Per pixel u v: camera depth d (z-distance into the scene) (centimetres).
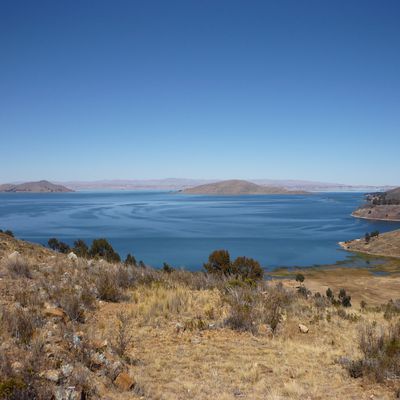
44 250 1836
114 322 858
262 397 580
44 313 759
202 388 596
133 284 1294
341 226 13075
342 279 5112
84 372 522
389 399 595
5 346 541
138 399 522
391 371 680
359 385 652
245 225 13038
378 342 799
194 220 14700
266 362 742
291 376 683
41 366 502
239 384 627
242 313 984
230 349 802
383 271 5856
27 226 11794
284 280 5003
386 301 3697
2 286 940
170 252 7650
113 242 8875
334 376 693
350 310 1384
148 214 17488
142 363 672
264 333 940
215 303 1132
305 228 12356
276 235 10425
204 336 867
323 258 7194
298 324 1051
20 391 418
